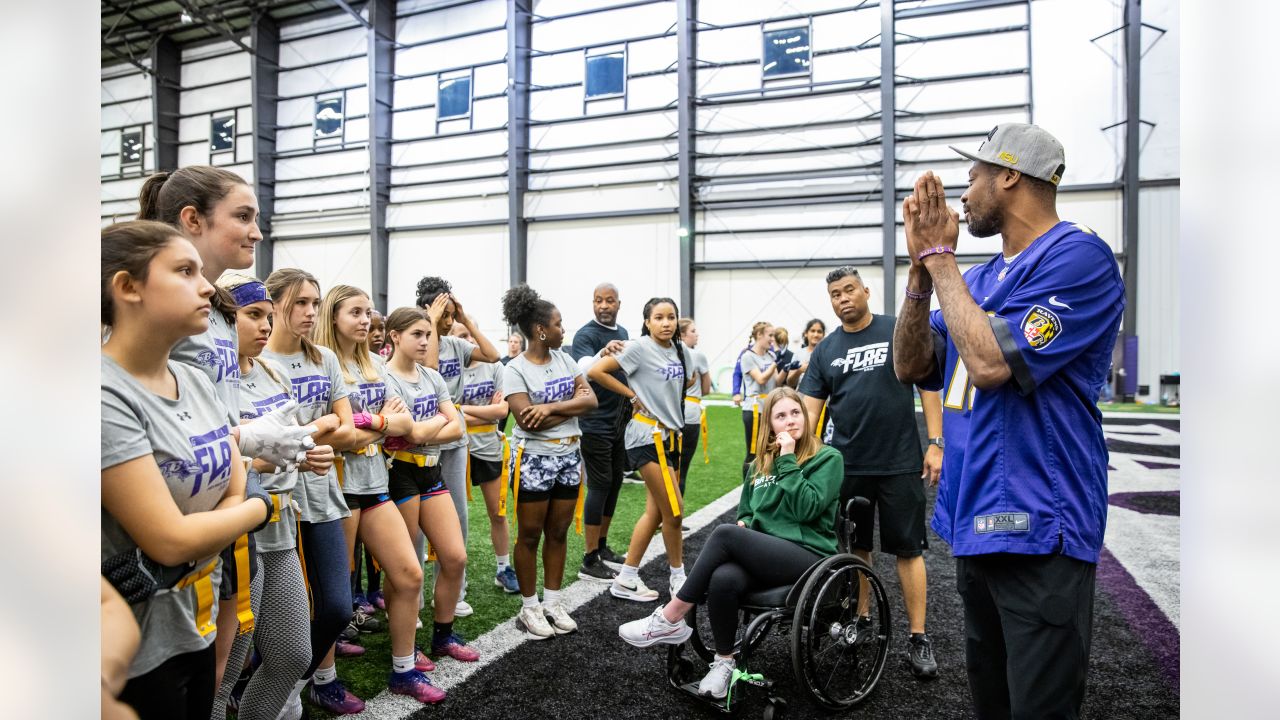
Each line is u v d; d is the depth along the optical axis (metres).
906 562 2.72
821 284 14.55
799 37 14.48
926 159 13.89
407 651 2.39
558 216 16.06
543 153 16.17
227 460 1.30
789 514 2.47
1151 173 12.82
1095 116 13.05
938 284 1.44
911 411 2.79
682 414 3.48
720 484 6.20
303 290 2.15
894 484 2.75
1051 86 13.21
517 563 2.98
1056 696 1.37
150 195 1.67
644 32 15.31
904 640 2.95
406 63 17.02
